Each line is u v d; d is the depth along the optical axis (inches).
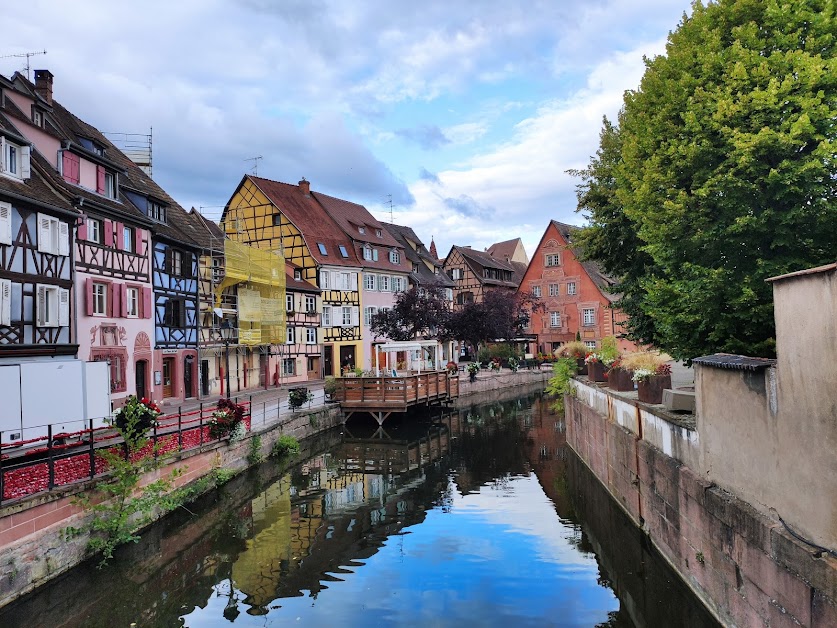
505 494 576.1
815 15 362.9
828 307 187.2
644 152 487.8
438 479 653.9
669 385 401.4
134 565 404.8
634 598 331.0
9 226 579.5
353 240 1728.6
